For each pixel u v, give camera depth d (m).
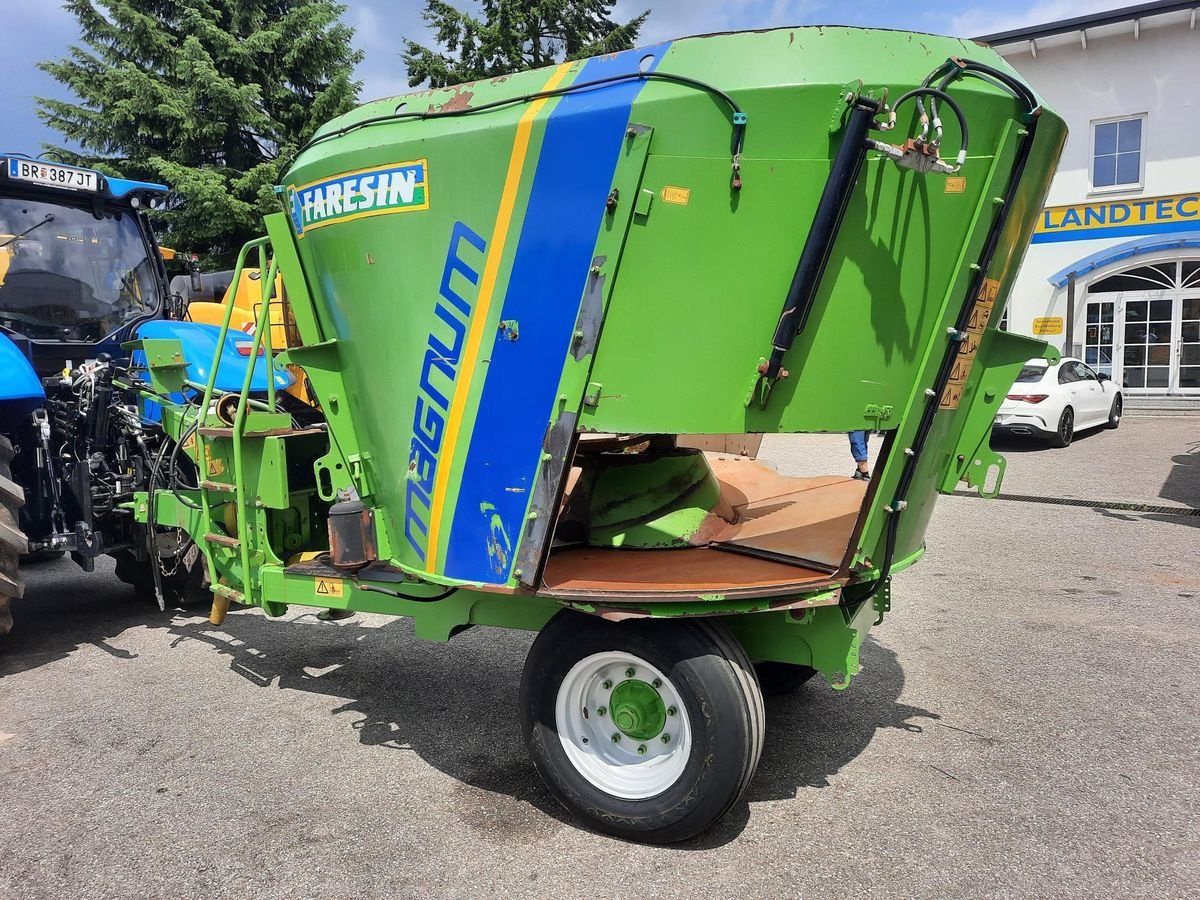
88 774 3.50
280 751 3.70
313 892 2.70
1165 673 4.32
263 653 4.97
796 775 3.39
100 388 5.13
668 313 2.64
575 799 3.00
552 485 2.74
